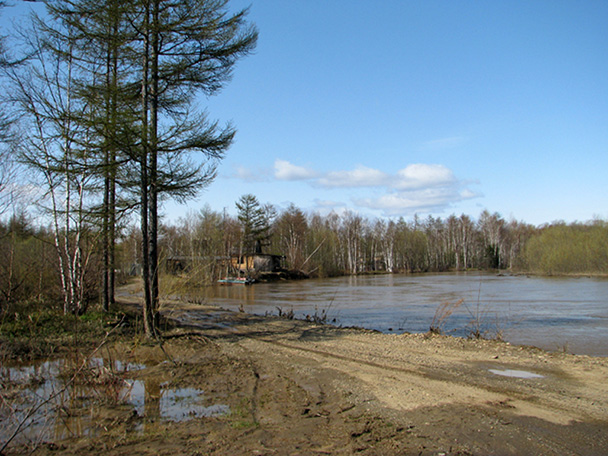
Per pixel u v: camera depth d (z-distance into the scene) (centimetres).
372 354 907
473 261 9181
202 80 1115
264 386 700
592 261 5284
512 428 493
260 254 5994
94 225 1092
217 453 447
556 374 717
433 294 3089
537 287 3588
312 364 838
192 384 729
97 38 1034
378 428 503
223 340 1146
